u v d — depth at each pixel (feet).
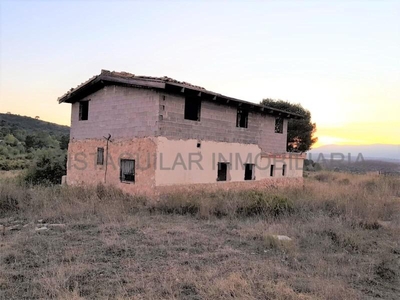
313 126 125.90
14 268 18.75
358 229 30.66
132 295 15.38
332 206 39.42
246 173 57.47
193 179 45.19
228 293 15.60
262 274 18.48
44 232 26.78
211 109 48.03
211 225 31.09
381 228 32.53
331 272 19.47
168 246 23.65
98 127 48.42
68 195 39.47
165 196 40.14
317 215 34.76
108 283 16.79
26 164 108.88
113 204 36.35
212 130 48.26
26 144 149.79
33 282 16.53
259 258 21.80
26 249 22.17
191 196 39.75
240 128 53.72
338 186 61.41
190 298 15.35
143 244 23.94
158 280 17.24
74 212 33.04
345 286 17.43
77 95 51.13
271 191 47.80
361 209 37.86
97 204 35.76
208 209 35.35
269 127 61.16
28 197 37.47
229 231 28.86
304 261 21.76
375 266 21.08
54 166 65.92
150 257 21.25
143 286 16.37
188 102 47.78
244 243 25.46
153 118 40.98
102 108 47.91
